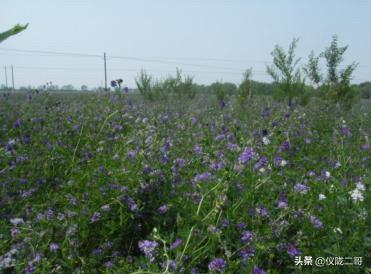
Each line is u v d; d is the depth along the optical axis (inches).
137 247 126.0
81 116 273.1
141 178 138.6
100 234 122.2
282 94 597.0
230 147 169.3
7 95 386.6
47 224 118.6
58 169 182.2
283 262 114.7
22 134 224.7
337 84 560.7
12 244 115.4
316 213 130.0
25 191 153.9
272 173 149.9
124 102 295.6
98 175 145.9
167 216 130.0
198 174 147.6
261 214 124.8
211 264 100.0
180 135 244.1
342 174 176.7
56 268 104.8
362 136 280.8
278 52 608.1
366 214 124.2
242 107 439.5
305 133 273.1
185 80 832.3
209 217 116.4
